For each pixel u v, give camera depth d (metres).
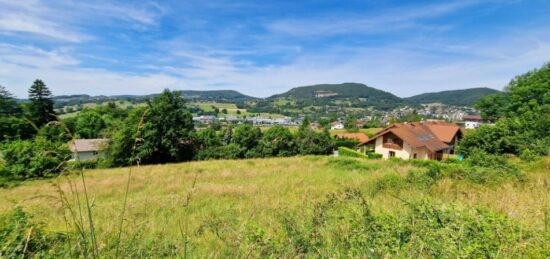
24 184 14.73
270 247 2.90
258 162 20.92
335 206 4.46
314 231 3.21
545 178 6.27
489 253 2.53
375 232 3.08
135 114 31.95
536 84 26.12
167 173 16.22
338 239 3.05
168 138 32.50
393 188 7.43
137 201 7.88
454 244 2.67
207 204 7.59
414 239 2.79
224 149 38.91
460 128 38.34
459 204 3.71
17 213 3.32
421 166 15.95
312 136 42.34
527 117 18.06
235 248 3.06
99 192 10.48
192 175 14.96
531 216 3.60
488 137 17.97
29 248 2.70
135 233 3.22
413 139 30.16
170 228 5.05
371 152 33.44
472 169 7.70
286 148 40.94
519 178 6.62
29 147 16.70
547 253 2.46
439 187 6.59
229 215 5.37
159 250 3.26
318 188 9.51
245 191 9.53
